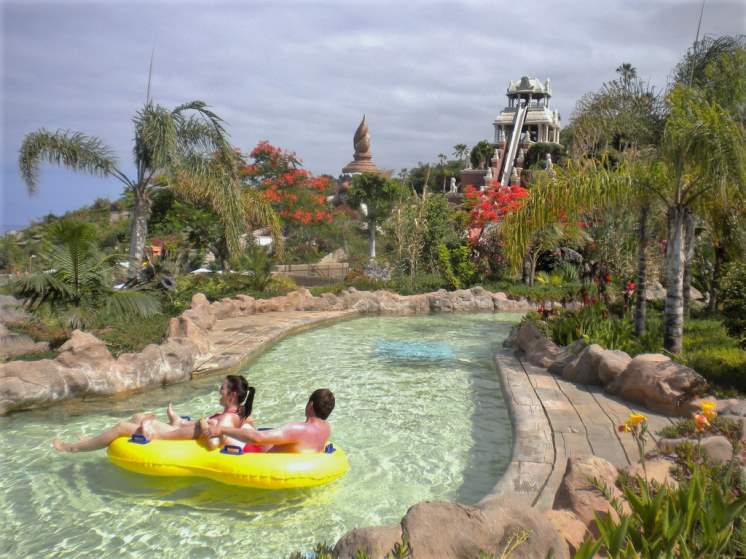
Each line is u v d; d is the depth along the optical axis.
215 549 4.73
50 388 8.46
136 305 11.84
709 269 20.66
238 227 18.42
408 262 25.84
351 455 6.97
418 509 3.82
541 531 3.75
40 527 5.05
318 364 12.12
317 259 40.66
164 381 9.86
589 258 23.30
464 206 28.38
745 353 10.27
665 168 10.98
